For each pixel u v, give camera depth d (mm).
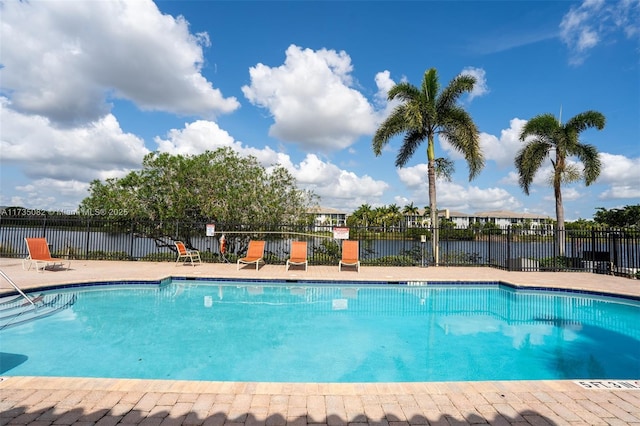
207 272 10898
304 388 3279
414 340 5988
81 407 2852
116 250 14586
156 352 5184
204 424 2654
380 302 8664
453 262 14492
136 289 9234
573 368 4879
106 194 15211
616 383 3520
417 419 2805
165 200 15078
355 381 4363
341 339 5973
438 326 6828
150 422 2664
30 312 7012
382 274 11242
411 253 14500
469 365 4938
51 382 3258
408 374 4602
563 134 14781
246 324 6691
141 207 14961
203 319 6934
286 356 5152
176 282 10164
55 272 10227
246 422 2695
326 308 8008
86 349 5211
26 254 13578
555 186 15375
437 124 15352
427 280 10305
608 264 11992
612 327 6848
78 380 3312
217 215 14867
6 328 6070
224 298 8656
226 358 5023
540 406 3053
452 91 15297
